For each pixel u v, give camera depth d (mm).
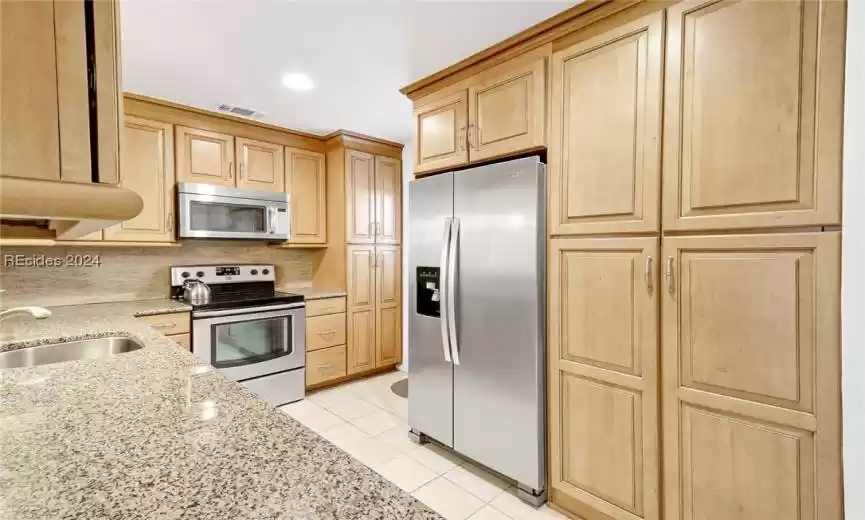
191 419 836
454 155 2242
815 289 1207
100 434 765
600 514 1741
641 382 1574
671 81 1477
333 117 3053
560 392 1842
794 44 1226
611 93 1642
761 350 1304
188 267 3111
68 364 1229
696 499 1450
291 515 529
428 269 2383
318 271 3816
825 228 1189
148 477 617
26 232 700
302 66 2215
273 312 3037
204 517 524
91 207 457
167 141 2773
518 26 1847
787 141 1242
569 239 1792
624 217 1615
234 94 2588
